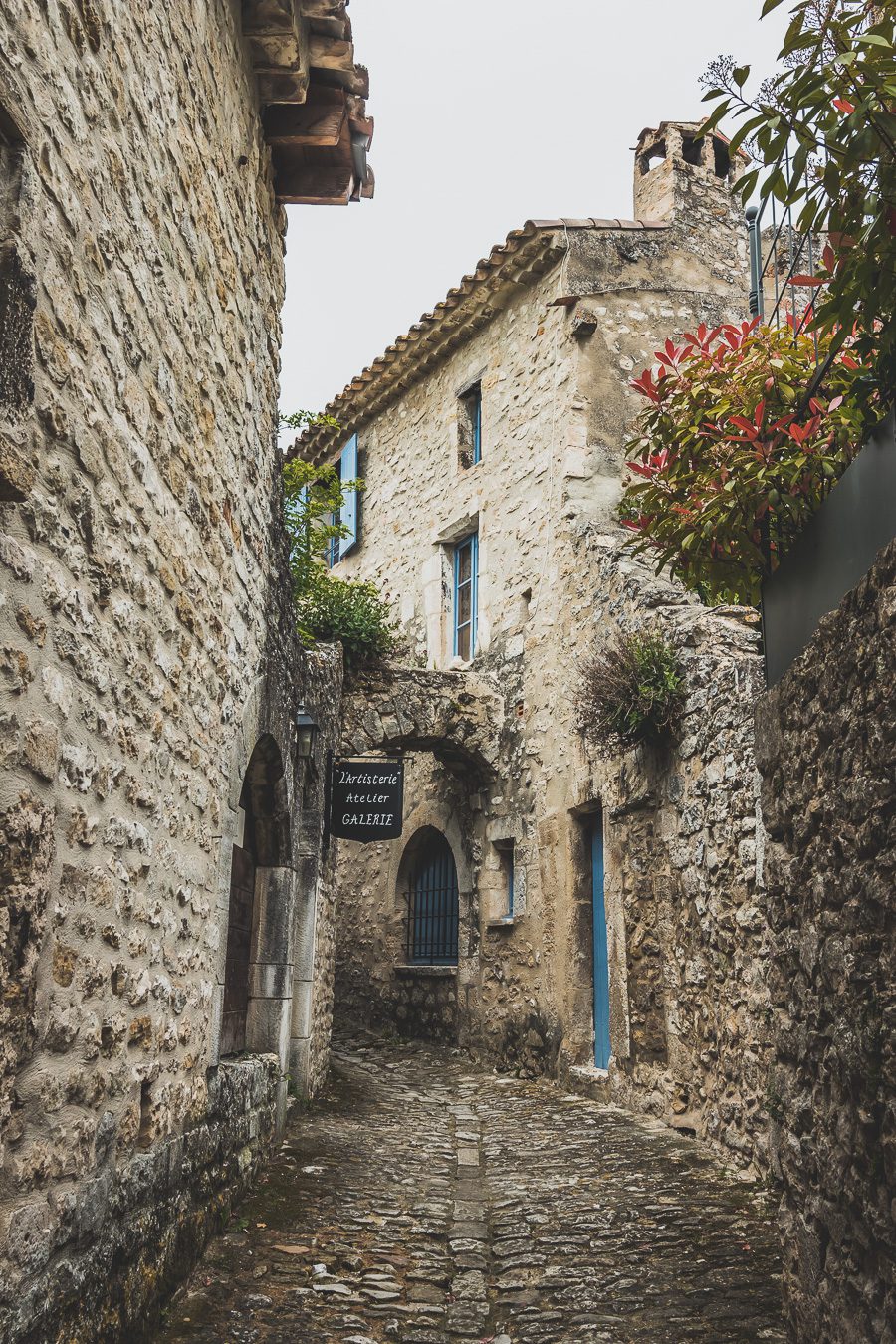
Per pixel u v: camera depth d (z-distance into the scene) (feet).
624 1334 11.51
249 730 16.96
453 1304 12.67
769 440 12.83
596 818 29.27
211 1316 11.59
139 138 10.64
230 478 15.37
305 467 33.27
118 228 9.99
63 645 8.59
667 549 14.79
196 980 13.43
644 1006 24.39
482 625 36.22
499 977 33.09
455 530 38.32
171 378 11.98
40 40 7.97
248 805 20.39
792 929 11.28
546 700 31.60
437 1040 36.27
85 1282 9.02
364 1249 14.32
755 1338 11.10
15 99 7.43
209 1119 14.06
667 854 23.43
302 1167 18.21
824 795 10.15
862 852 9.07
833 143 8.72
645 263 33.76
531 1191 17.63
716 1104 20.21
